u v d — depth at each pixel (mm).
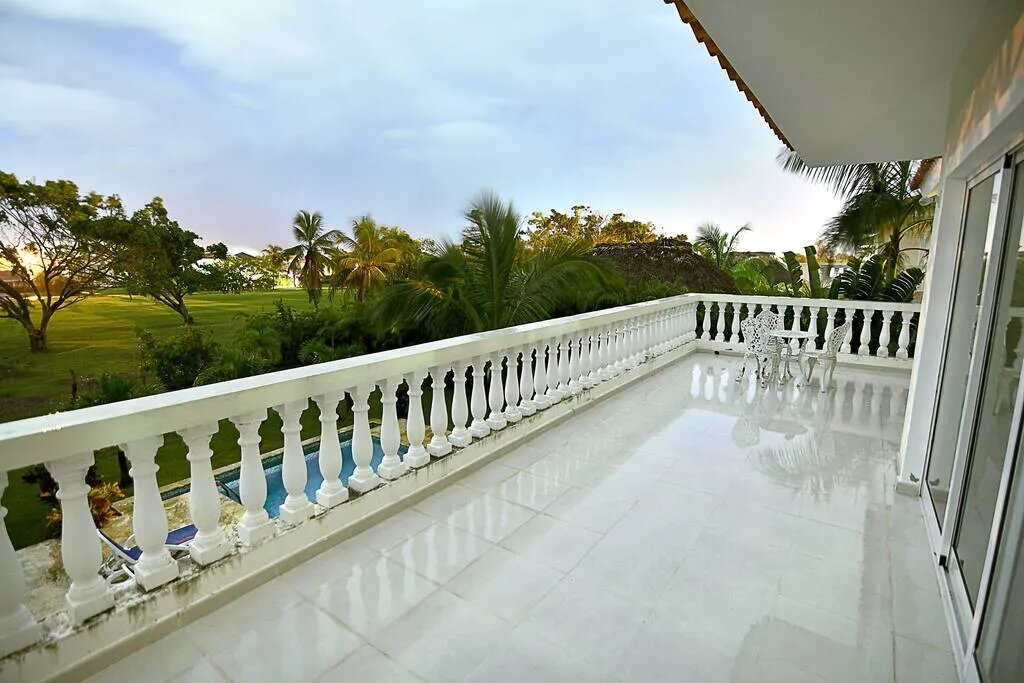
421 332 8398
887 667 1751
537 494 3041
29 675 1545
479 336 3377
